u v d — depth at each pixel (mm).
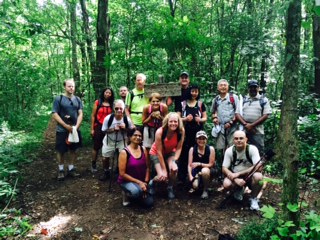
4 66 10523
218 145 5461
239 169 4566
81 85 13148
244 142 4430
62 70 19219
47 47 18250
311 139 6469
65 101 5645
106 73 10484
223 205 4527
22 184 5570
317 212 4121
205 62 8211
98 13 10125
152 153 4820
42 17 11328
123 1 10734
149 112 5117
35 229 4043
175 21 7875
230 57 9438
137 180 4480
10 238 3805
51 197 5012
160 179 4633
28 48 12328
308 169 5637
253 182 4293
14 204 4762
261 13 8680
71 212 4500
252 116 5227
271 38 7828
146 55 8578
